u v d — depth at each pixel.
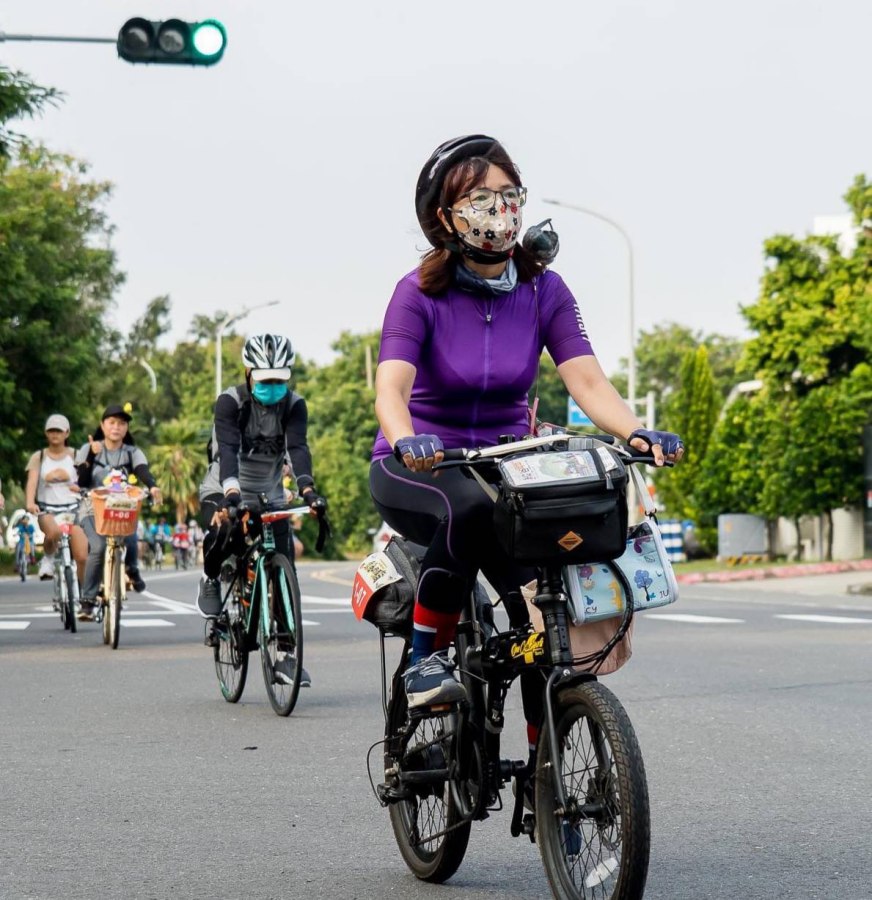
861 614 31.97
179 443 165.62
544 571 7.72
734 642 24.28
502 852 9.87
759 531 74.62
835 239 84.38
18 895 8.75
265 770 12.78
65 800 11.52
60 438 27.77
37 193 88.38
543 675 7.91
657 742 14.05
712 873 9.11
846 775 12.34
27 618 31.88
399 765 9.08
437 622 8.35
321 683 19.11
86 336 79.69
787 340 83.00
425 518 8.29
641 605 7.69
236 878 9.16
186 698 17.73
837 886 8.80
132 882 9.06
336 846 10.00
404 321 8.42
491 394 8.52
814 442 72.06
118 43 26.22
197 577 65.50
